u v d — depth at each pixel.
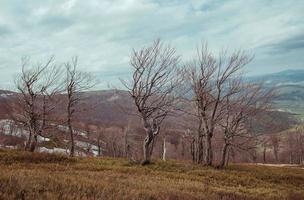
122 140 77.75
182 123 46.91
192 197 15.41
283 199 22.34
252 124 40.97
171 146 76.69
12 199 10.69
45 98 42.31
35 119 41.09
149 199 13.79
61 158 32.12
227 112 39.44
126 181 19.69
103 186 15.12
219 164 40.16
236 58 40.94
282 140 100.25
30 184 13.05
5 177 13.55
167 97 36.59
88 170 26.70
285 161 105.38
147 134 35.12
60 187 13.63
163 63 52.81
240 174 34.50
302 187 32.66
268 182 32.59
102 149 82.06
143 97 34.84
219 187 24.70
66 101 46.66
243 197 19.30
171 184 21.30
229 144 39.75
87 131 73.06
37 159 30.02
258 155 103.88
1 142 58.75
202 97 39.09
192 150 46.62
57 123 47.50
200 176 30.42
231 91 39.44
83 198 11.91
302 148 101.31
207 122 40.03
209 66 39.50
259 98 40.62
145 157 34.81
